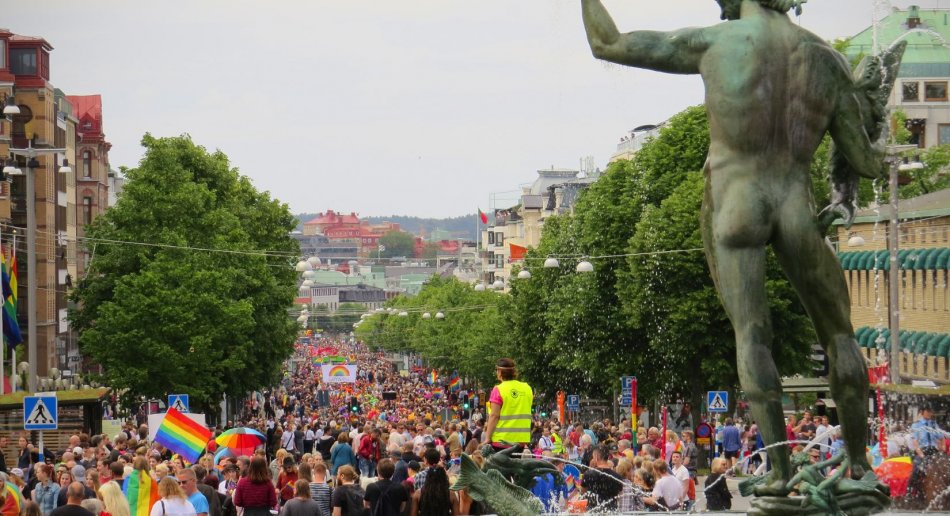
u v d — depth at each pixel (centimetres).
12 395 4281
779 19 1023
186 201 8038
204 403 8006
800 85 1008
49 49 12562
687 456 3231
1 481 2158
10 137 10906
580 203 8388
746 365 1007
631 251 6281
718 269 1021
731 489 2325
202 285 7669
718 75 1010
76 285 8088
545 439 3170
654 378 6600
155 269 7694
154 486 2492
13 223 11688
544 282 8425
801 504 998
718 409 4662
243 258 8450
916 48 10512
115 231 8000
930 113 10581
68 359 13338
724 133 1011
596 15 1036
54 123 12681
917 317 6259
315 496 2739
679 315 6056
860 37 7188
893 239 4650
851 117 1025
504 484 1114
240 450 3506
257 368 8575
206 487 2559
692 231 6172
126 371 7462
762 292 1008
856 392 1030
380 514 2273
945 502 1897
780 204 1007
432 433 3734
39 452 3472
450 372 16975
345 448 3666
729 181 1009
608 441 3056
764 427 1009
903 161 7712
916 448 2102
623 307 6338
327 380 16062
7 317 6444
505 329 9050
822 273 1016
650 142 7081
